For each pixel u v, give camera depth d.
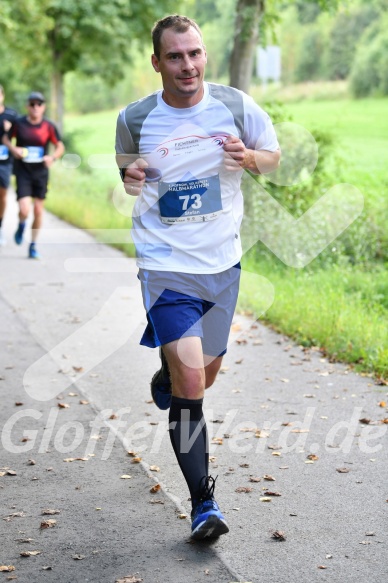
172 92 8.57
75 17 59.44
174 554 8.03
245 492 9.42
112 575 7.66
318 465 10.14
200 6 103.38
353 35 88.62
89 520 8.82
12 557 8.06
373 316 16.23
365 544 8.12
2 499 9.40
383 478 9.70
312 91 78.31
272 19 25.17
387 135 46.84
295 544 8.16
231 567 7.73
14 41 61.34
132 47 66.88
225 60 100.38
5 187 27.06
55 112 63.78
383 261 21.81
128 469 10.22
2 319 18.25
